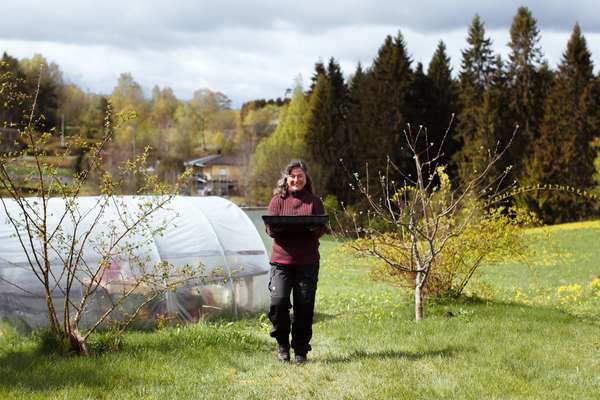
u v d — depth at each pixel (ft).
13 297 28.14
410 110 184.75
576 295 42.39
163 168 258.37
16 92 21.01
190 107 490.08
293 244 21.04
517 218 35.01
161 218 33.83
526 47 195.21
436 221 29.81
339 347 24.30
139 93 485.56
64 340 21.66
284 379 18.66
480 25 202.28
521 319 29.78
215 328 25.98
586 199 165.58
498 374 19.12
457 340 24.62
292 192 21.62
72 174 23.75
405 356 21.76
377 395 16.84
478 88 202.49
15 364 19.92
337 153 207.62
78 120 347.77
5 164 21.35
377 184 170.71
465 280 36.27
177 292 31.22
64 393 16.58
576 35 177.78
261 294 34.78
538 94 194.49
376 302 43.60
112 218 32.12
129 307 30.01
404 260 34.99
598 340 25.13
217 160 329.31
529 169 171.63
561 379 18.92
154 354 21.66
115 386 17.65
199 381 18.43
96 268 29.68
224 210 36.42
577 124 171.83
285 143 220.02
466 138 184.03
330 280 69.82
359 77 227.40
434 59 209.26
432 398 16.63
